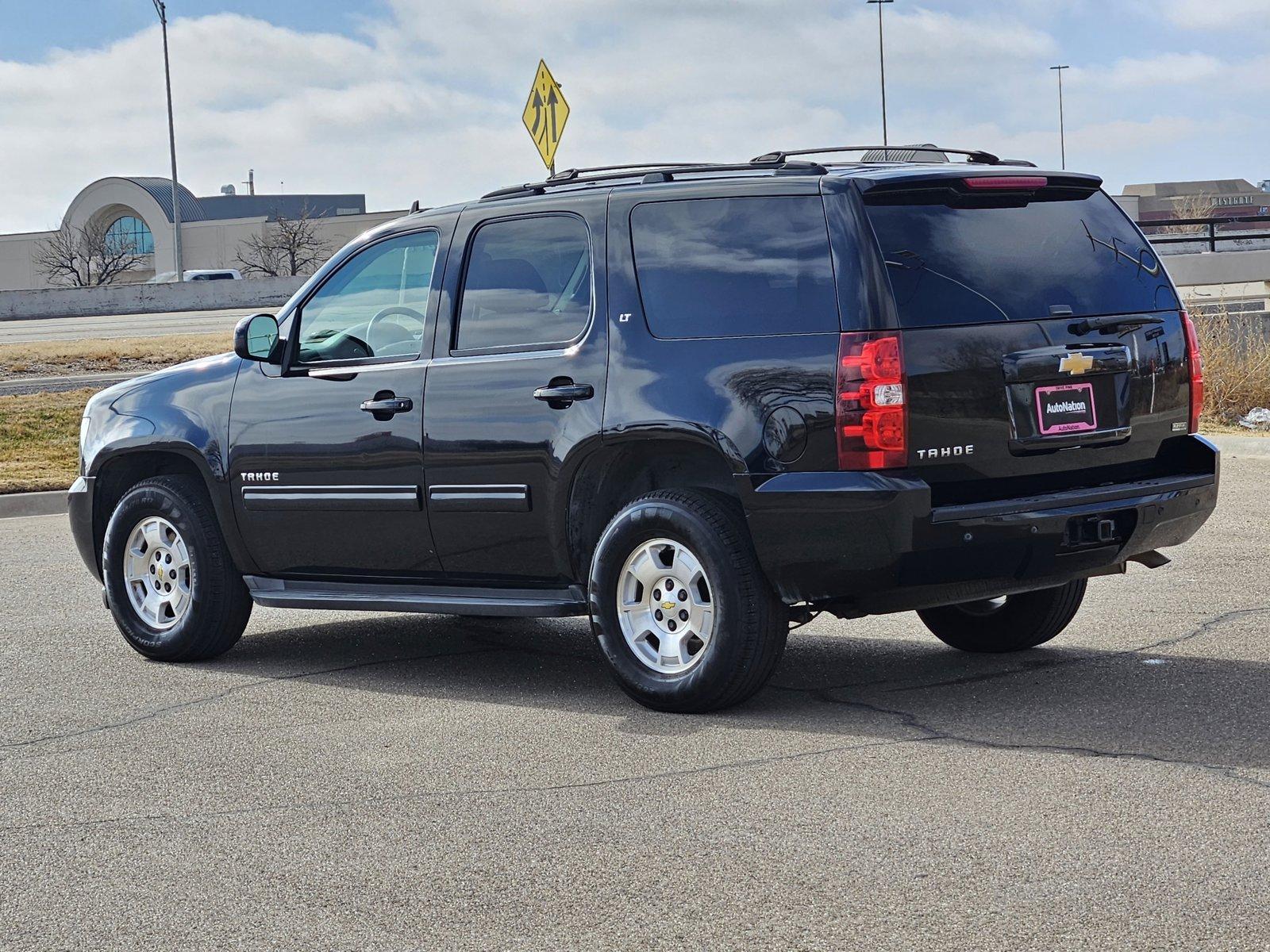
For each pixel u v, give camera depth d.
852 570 5.23
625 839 4.25
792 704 5.79
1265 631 6.73
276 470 6.77
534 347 6.03
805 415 5.27
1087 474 5.60
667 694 5.64
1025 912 3.57
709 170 5.91
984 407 5.31
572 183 6.23
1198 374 5.98
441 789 4.84
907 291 5.26
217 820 4.61
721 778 4.81
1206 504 5.82
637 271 5.79
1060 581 5.55
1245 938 3.37
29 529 12.70
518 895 3.85
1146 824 4.16
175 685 6.64
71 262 90.62
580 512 5.98
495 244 6.25
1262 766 4.67
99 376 22.38
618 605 5.77
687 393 5.52
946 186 5.43
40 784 5.11
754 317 5.47
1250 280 23.69
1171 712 5.38
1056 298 5.55
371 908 3.81
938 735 5.21
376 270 6.68
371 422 6.46
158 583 7.27
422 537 6.38
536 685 6.39
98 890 4.03
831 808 4.44
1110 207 5.93
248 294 48.19
